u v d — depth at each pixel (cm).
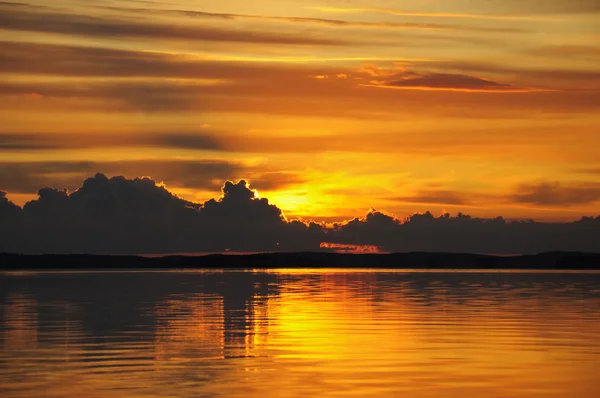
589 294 6775
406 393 2138
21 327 3819
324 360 2686
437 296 6531
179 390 2169
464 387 2214
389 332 3525
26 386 2227
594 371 2459
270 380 2316
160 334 3484
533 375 2392
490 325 3806
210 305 5459
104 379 2330
